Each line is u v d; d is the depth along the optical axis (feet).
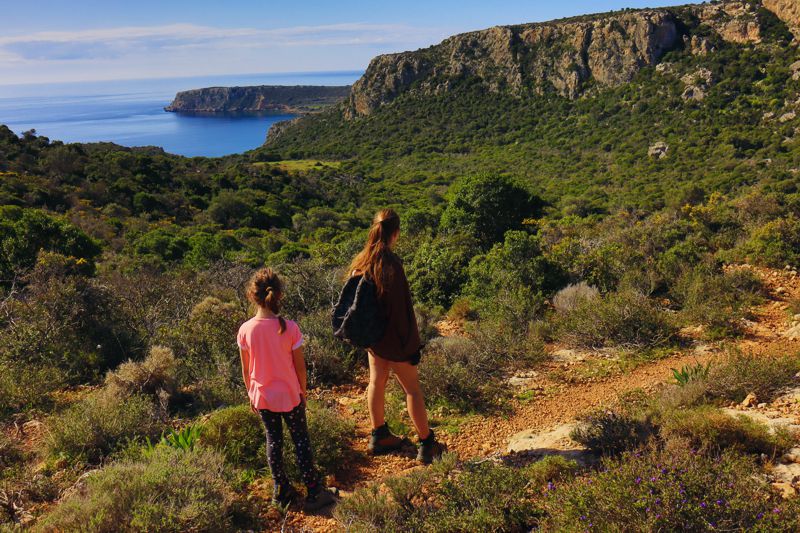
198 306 22.99
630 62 440.04
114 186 191.42
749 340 19.42
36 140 221.87
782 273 27.53
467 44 574.56
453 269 34.60
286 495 10.41
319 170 357.61
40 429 15.23
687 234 36.47
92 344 21.68
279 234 158.61
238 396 16.90
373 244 11.09
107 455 13.00
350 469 12.21
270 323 10.25
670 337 20.62
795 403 12.56
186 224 173.06
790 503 7.72
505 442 13.52
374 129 550.77
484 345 20.31
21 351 20.34
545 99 488.02
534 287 28.25
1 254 46.65
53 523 8.96
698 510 7.36
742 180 204.44
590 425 12.50
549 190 265.54
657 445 10.33
